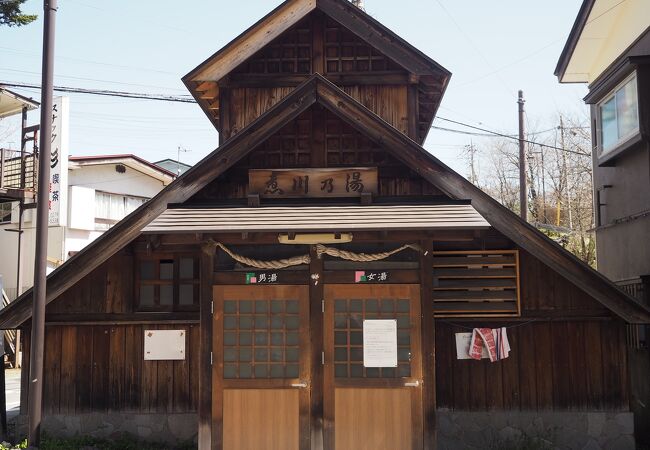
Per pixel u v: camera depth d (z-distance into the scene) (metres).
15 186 20.08
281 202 8.88
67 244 24.89
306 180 8.89
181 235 8.30
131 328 9.65
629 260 13.30
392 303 8.37
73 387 9.53
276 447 8.22
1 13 17.22
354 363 8.30
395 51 11.23
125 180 27.73
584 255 28.66
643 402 10.69
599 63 15.62
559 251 8.68
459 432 9.09
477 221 7.89
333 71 11.60
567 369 9.18
